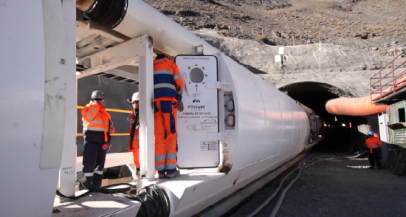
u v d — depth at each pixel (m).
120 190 3.22
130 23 3.65
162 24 4.15
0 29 1.70
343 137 33.50
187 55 4.60
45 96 1.95
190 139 4.48
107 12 3.35
